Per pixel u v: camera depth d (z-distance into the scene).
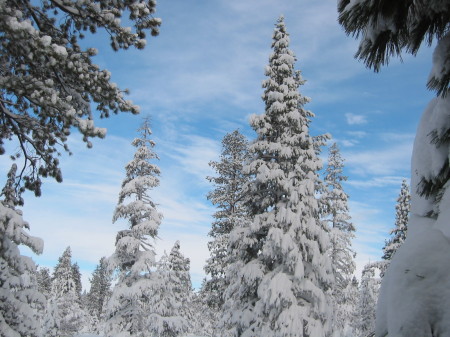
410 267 3.19
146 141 25.69
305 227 16.28
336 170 29.81
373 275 41.31
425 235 3.37
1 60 6.41
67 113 6.29
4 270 15.40
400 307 3.09
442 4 3.58
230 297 17.97
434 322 2.94
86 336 59.16
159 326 26.30
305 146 18.42
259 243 17.94
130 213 24.16
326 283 16.72
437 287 3.04
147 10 7.02
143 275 23.83
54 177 7.68
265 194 18.83
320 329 14.84
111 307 22.22
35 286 21.12
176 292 42.94
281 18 20.09
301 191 16.39
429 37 3.99
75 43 7.39
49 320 48.59
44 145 7.41
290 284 15.13
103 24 6.96
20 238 15.73
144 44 7.12
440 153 3.51
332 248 27.83
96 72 6.86
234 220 23.75
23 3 6.85
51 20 7.18
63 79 6.95
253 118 18.36
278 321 14.71
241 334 16.77
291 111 18.12
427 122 3.80
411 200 3.91
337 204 28.56
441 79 3.53
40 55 5.93
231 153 25.50
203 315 66.50
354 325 39.28
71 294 60.47
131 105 7.28
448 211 3.36
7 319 15.30
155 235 24.12
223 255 23.16
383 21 3.79
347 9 3.78
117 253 23.62
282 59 19.00
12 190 15.64
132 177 25.30
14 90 6.16
